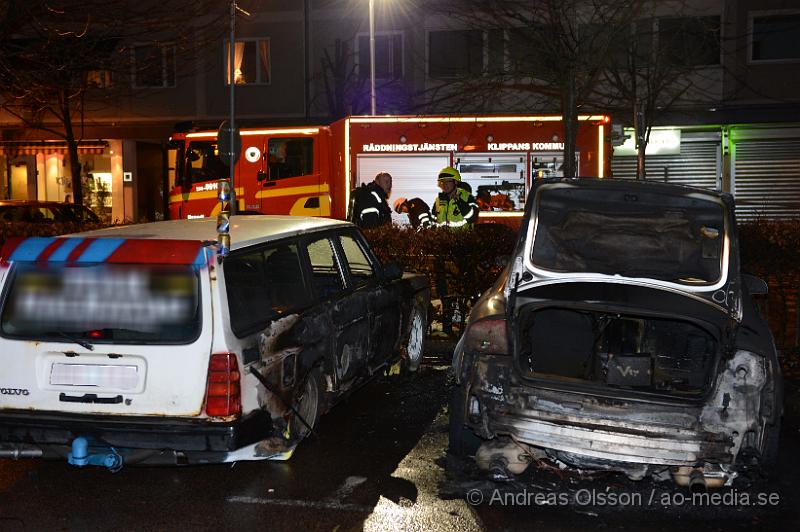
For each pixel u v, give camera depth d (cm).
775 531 441
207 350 452
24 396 462
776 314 819
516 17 1284
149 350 453
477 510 466
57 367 462
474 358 485
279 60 2436
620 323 539
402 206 1588
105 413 455
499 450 497
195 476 521
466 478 517
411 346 779
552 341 532
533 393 467
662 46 1608
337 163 1628
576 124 1150
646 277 521
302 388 536
